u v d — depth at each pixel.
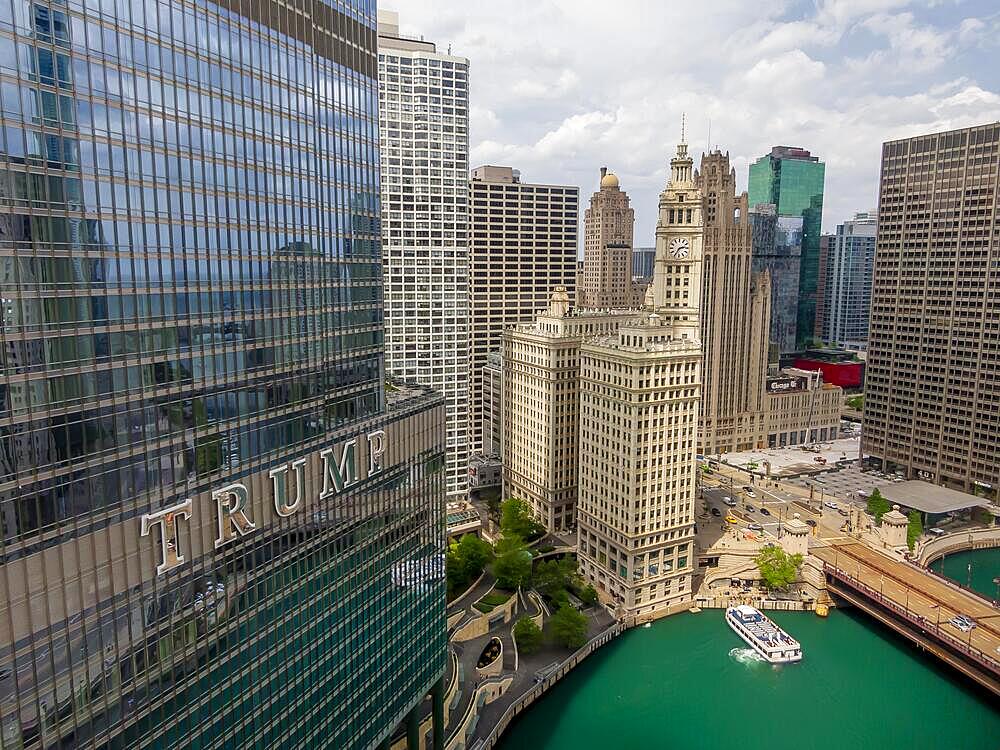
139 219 67.81
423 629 121.62
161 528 70.81
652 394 177.12
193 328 74.31
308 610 92.75
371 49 103.81
